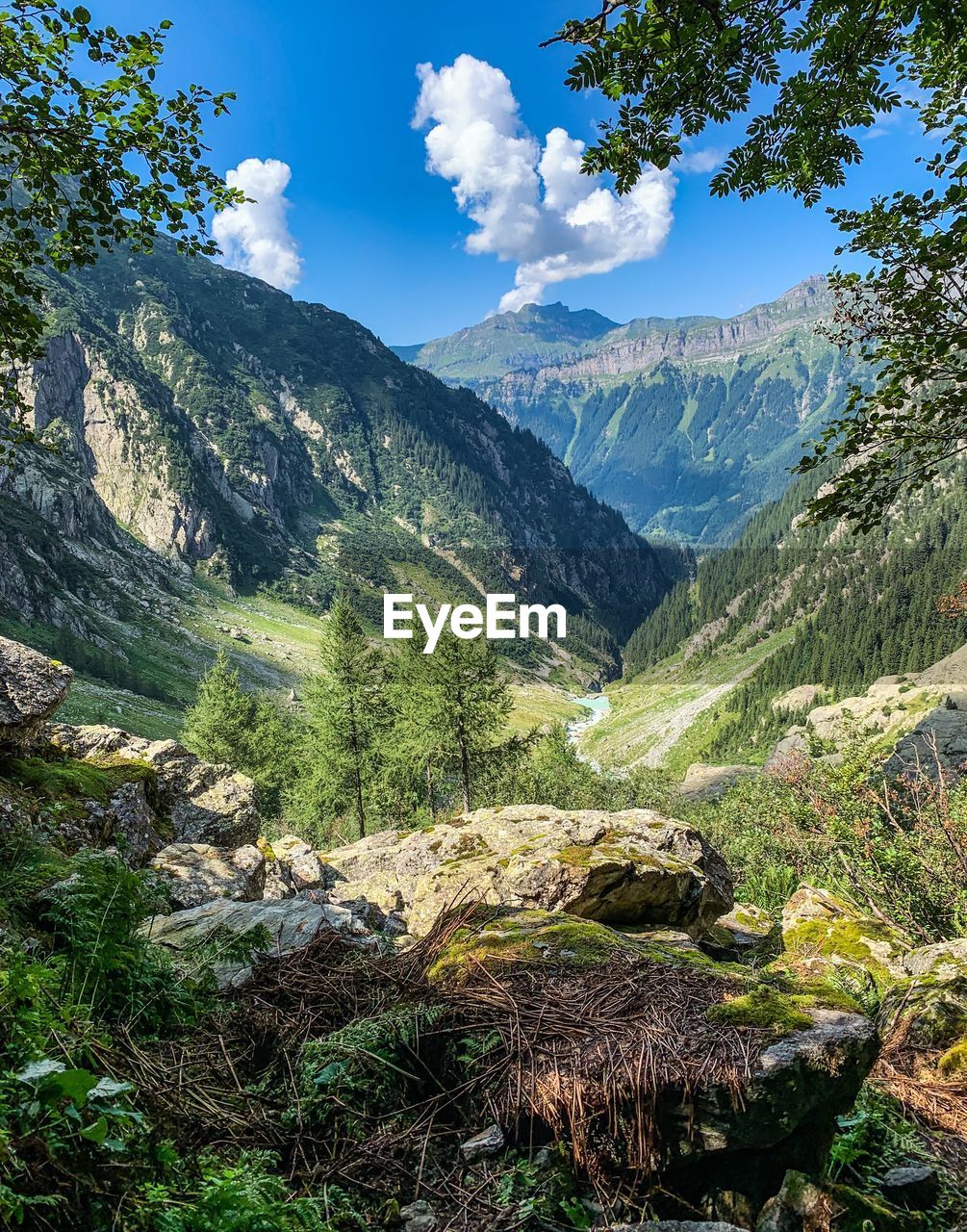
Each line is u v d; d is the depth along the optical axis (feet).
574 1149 12.39
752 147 19.84
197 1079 13.79
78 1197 9.23
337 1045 14.56
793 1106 12.42
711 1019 14.01
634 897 30.19
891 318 23.00
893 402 22.72
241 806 43.50
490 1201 12.00
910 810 62.08
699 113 17.67
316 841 170.81
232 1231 9.64
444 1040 14.90
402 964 18.74
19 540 579.48
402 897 39.81
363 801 159.12
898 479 23.99
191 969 18.79
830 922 37.35
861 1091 17.39
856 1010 15.01
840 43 16.72
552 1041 14.08
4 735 29.78
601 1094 12.75
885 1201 13.46
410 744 133.80
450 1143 13.30
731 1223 12.07
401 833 70.23
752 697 652.48
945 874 51.52
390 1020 15.15
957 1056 19.94
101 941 14.85
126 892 16.03
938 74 20.39
